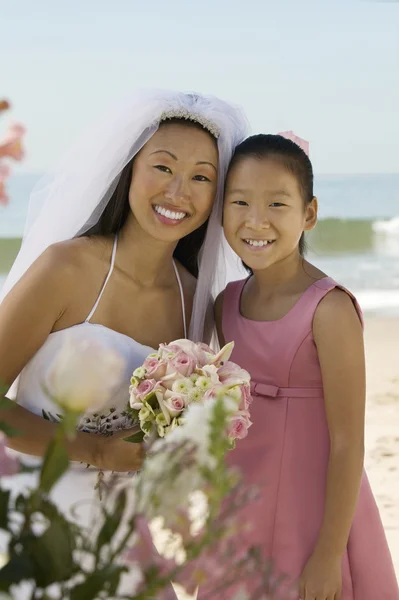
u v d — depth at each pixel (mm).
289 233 2465
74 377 1021
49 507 1028
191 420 1063
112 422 2449
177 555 1050
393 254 20750
